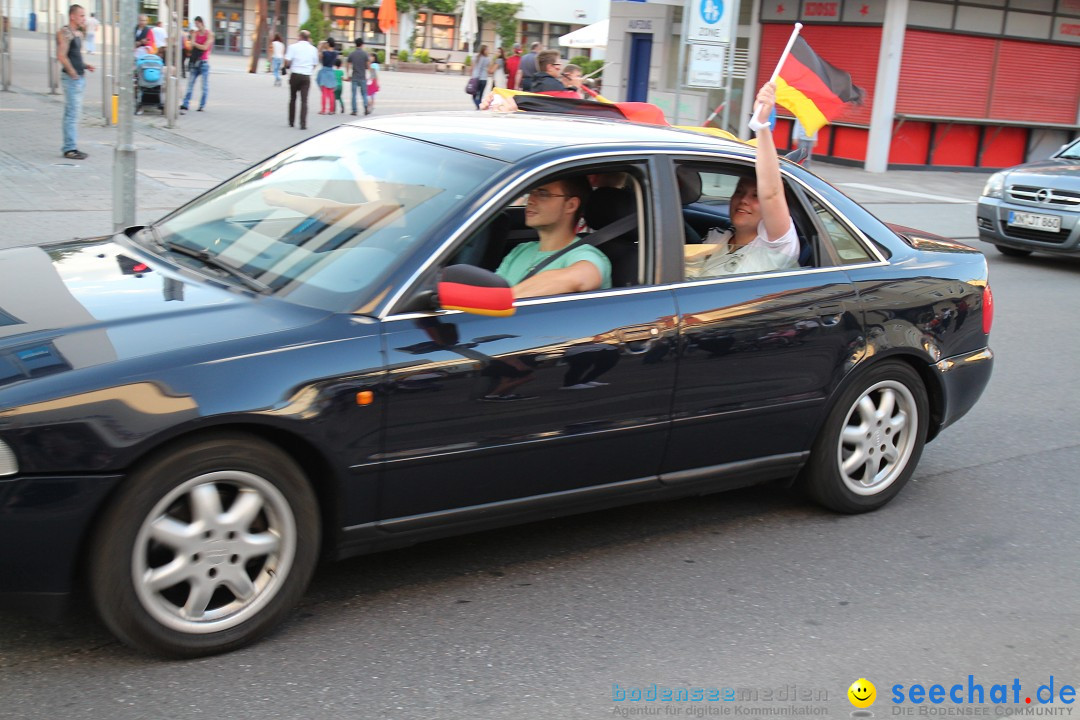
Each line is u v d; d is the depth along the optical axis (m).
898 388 4.92
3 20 21.83
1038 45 23.22
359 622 3.75
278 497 3.41
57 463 3.04
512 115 4.75
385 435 3.54
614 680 3.49
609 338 3.95
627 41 24.75
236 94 27.64
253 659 3.45
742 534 4.74
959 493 5.41
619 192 4.24
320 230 3.94
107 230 9.74
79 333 3.33
